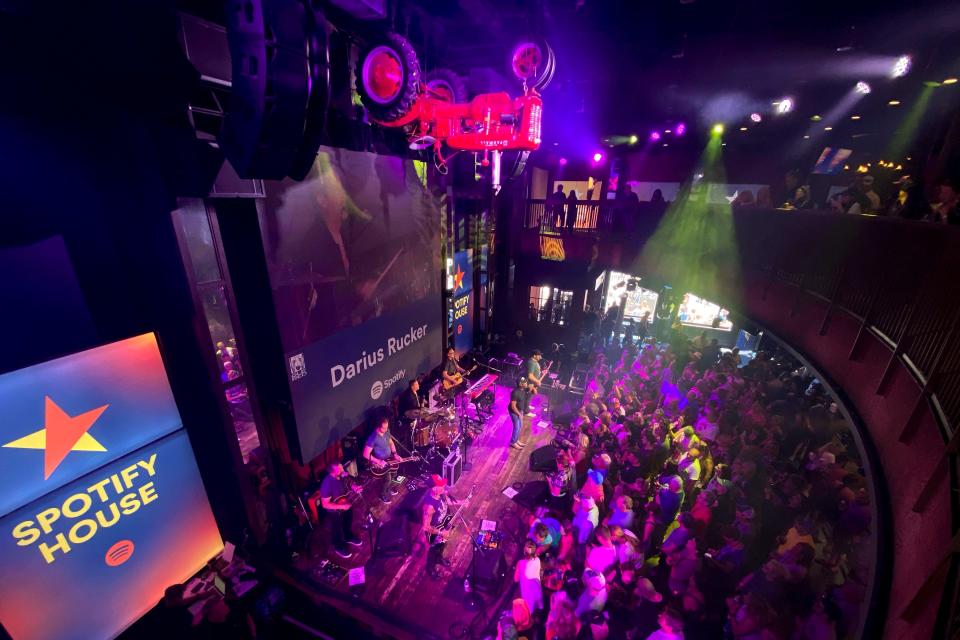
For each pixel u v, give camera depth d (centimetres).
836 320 560
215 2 457
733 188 1440
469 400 984
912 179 546
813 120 1155
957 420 288
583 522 554
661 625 408
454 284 1125
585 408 830
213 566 541
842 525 432
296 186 559
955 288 340
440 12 691
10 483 406
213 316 534
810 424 618
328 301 635
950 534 234
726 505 557
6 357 402
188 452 550
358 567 612
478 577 568
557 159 1670
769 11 786
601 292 1672
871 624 283
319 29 309
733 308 877
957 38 714
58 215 427
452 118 500
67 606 455
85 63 388
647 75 1055
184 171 460
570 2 707
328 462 742
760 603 386
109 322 473
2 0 326
